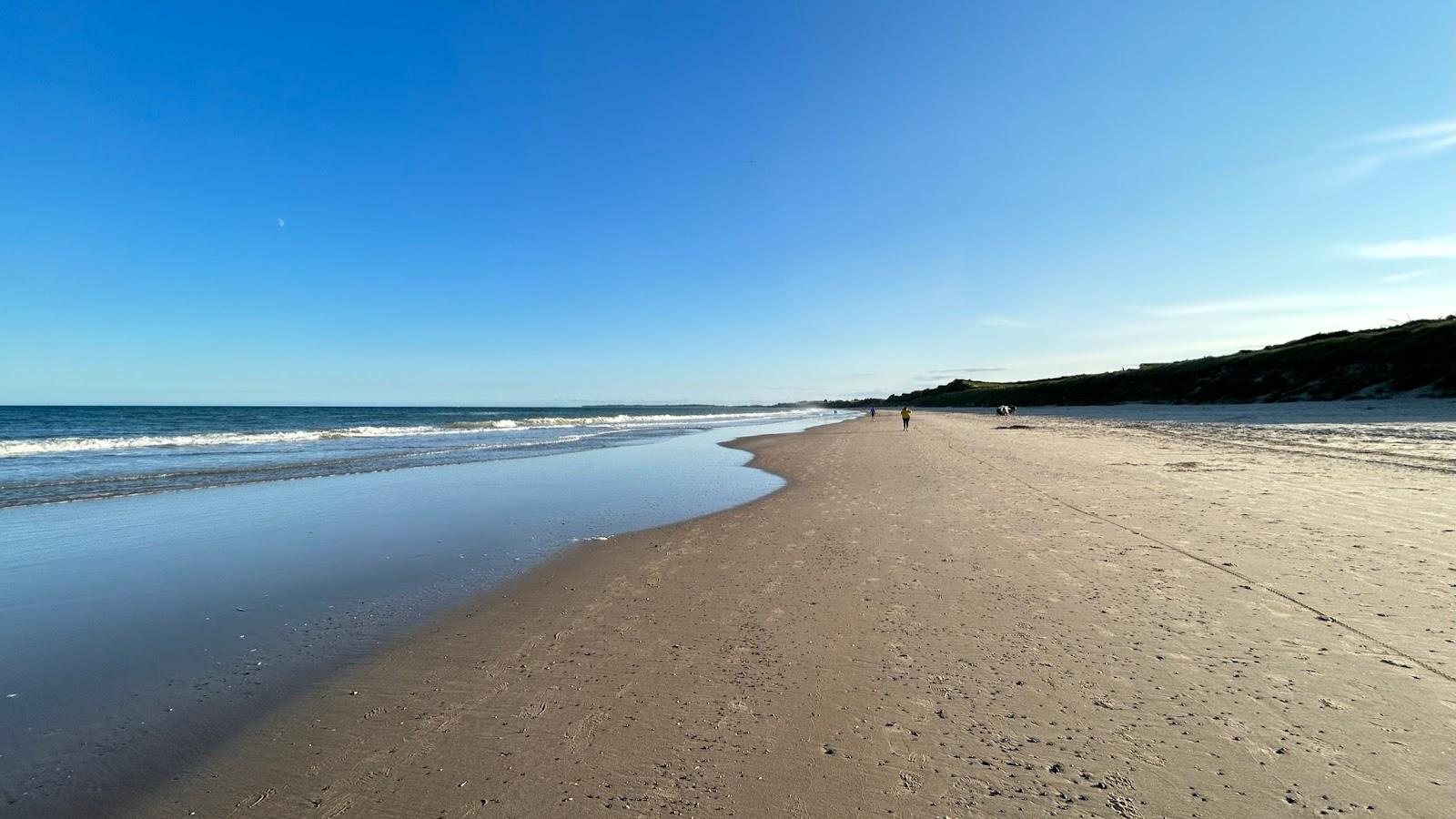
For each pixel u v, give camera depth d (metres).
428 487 13.84
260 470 16.59
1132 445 19.05
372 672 4.42
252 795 3.08
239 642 5.05
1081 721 3.44
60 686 4.27
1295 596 5.10
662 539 8.59
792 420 65.12
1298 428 22.19
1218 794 2.81
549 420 55.34
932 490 11.68
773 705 3.77
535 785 3.08
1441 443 14.90
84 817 2.94
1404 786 2.79
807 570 6.65
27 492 12.70
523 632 5.16
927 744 3.29
